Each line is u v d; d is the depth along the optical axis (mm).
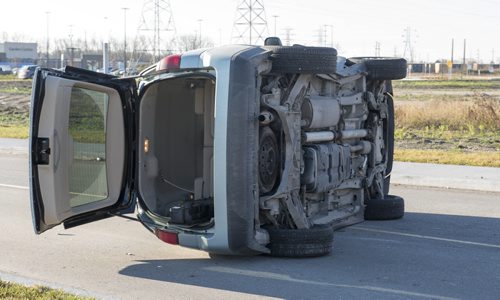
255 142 8562
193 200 9469
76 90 8539
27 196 14391
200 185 9656
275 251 9180
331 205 10898
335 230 11156
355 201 11734
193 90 9742
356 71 11273
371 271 8664
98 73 8844
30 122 7984
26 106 44750
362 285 8016
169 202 9727
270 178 9031
